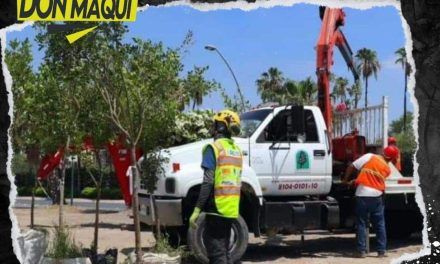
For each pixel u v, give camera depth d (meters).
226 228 5.04
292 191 8.52
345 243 10.17
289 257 8.68
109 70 6.66
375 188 8.47
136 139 7.00
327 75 9.10
